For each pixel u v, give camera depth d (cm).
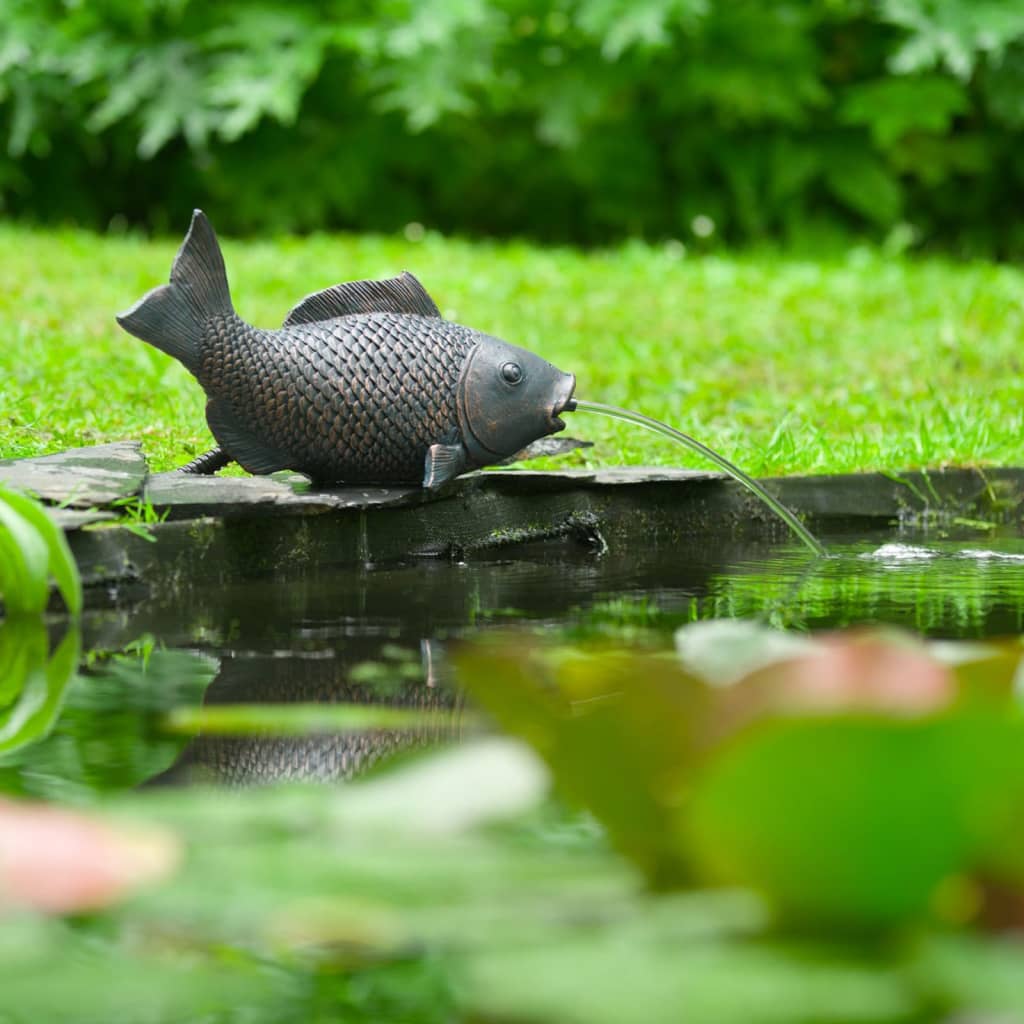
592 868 188
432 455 635
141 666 443
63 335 1176
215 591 586
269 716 325
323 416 629
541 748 204
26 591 519
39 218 2380
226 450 645
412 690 408
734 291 1645
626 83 2284
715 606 562
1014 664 198
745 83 2256
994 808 163
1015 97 2273
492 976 162
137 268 1605
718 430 991
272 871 183
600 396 1105
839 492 858
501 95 2266
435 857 191
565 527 757
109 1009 168
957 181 2502
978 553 748
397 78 2141
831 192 2466
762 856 169
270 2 2177
